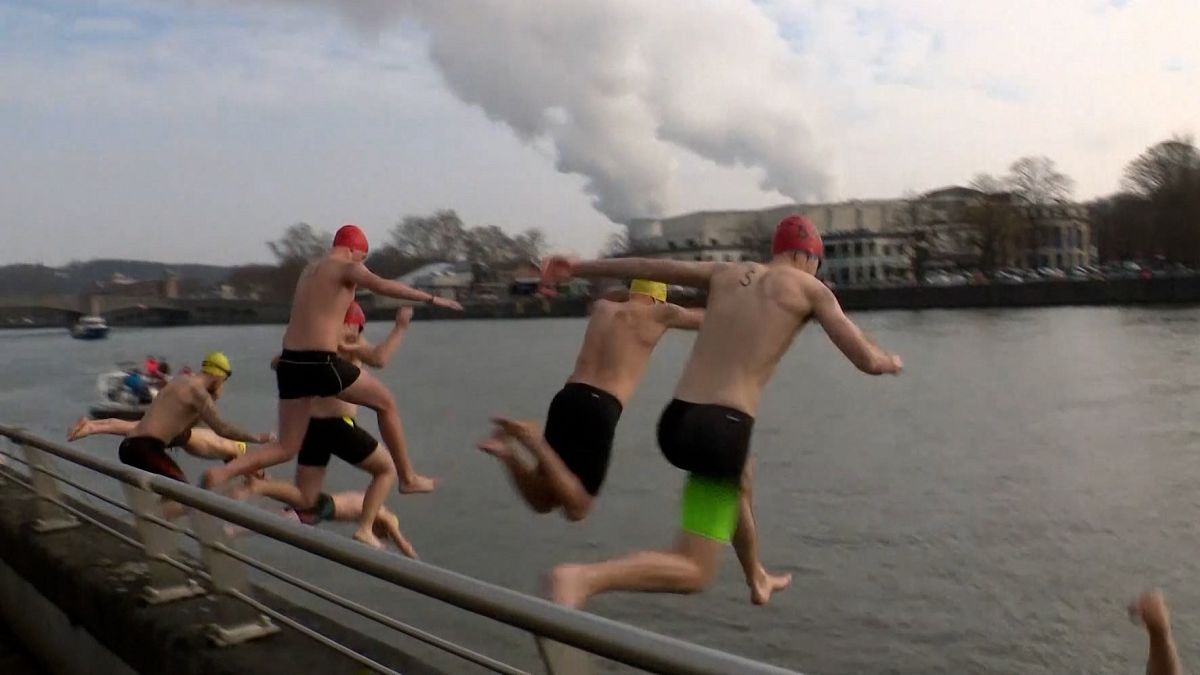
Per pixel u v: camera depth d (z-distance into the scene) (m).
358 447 8.43
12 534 7.67
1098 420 31.95
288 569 12.84
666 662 2.44
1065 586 14.90
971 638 13.27
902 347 60.62
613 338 6.14
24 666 7.36
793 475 24.55
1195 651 12.77
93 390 51.22
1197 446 26.33
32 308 127.19
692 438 4.96
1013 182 124.69
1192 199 111.62
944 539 18.08
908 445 28.75
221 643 5.23
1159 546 17.20
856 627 13.55
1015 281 97.31
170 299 133.12
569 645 2.82
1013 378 43.81
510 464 5.76
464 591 3.09
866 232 116.81
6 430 7.98
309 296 8.07
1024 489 22.25
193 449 10.34
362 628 10.78
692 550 4.89
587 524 18.19
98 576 6.34
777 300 5.12
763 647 12.96
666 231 102.19
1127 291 89.75
